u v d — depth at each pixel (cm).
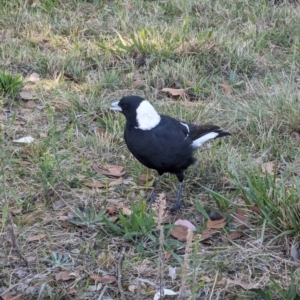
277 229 777
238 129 1045
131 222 782
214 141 1014
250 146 1010
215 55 1288
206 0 1520
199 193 896
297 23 1437
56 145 955
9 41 1316
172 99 1159
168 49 1290
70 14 1465
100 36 1363
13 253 745
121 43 1298
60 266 723
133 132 841
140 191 884
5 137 997
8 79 1127
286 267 727
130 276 711
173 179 923
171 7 1505
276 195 810
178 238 778
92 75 1222
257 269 728
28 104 1112
